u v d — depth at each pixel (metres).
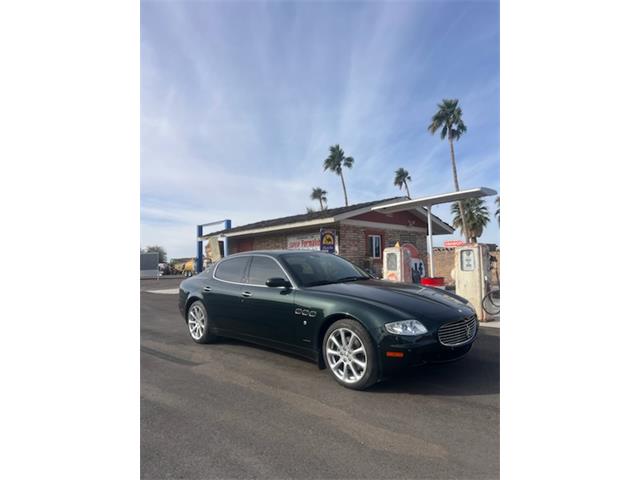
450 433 2.86
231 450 2.69
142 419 3.20
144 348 5.65
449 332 3.73
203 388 3.91
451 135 37.72
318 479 2.33
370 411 3.27
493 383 3.84
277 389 3.84
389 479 2.32
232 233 19.22
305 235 16.48
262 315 4.70
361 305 3.79
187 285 6.17
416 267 10.20
